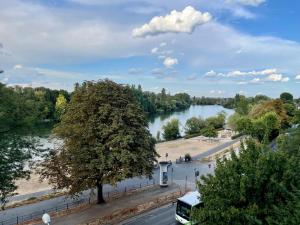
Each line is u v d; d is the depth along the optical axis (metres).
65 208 36.59
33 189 46.06
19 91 27.73
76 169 33.34
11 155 24.31
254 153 18.39
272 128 77.12
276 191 16.58
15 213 35.31
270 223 14.74
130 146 35.84
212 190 18.03
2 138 23.78
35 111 26.27
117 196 40.56
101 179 33.81
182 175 54.16
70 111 36.38
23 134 24.95
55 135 35.31
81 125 34.81
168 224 31.80
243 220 16.42
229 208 16.64
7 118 23.66
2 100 23.36
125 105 36.91
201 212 17.64
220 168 18.48
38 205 38.12
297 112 39.69
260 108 100.31
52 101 152.50
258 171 16.64
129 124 36.50
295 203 14.31
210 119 133.50
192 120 124.50
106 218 32.47
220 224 17.02
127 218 33.19
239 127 81.81
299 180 16.69
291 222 13.74
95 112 35.62
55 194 42.19
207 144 94.44
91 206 36.44
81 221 31.64
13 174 24.95
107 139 34.94
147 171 35.69
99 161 33.56
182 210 30.80
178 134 115.62
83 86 37.53
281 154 17.73
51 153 32.84
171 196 40.62
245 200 16.66
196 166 61.81
